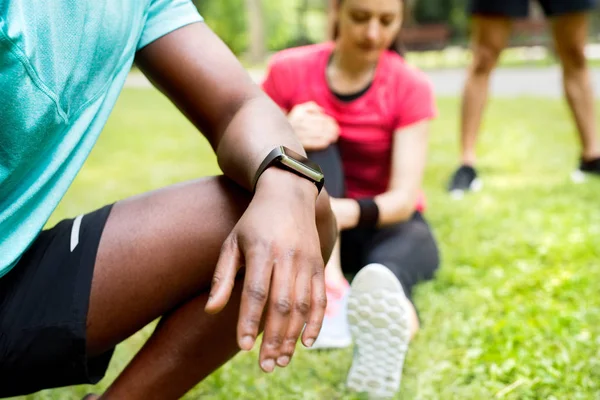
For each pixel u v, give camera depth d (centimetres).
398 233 204
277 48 2522
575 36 362
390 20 214
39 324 99
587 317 190
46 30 91
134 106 924
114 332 105
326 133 203
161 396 107
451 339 182
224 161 104
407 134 216
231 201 104
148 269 103
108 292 102
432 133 570
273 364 83
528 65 1530
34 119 90
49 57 91
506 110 679
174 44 110
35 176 97
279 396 157
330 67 228
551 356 167
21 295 100
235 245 89
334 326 183
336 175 202
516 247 257
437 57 1933
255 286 84
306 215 92
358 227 204
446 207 316
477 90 366
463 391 156
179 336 105
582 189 344
